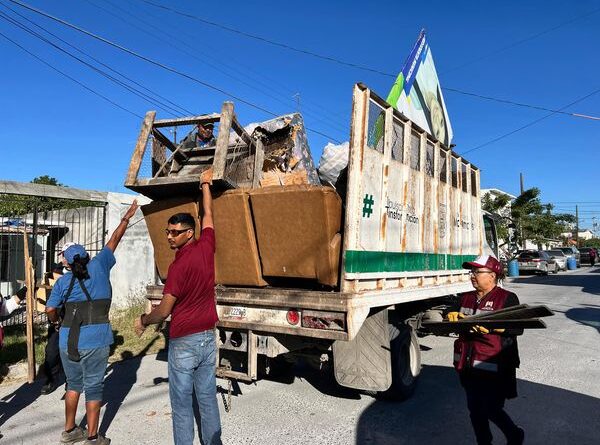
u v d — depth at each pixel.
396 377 5.37
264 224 4.73
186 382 3.50
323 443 4.40
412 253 5.93
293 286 5.02
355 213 4.56
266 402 5.54
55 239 12.98
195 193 5.08
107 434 4.63
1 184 9.35
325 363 5.52
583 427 4.75
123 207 11.92
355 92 4.71
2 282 11.60
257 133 5.98
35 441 4.48
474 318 3.37
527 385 6.13
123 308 11.37
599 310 13.30
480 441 3.47
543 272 29.16
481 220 9.04
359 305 4.41
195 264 3.55
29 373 5.87
